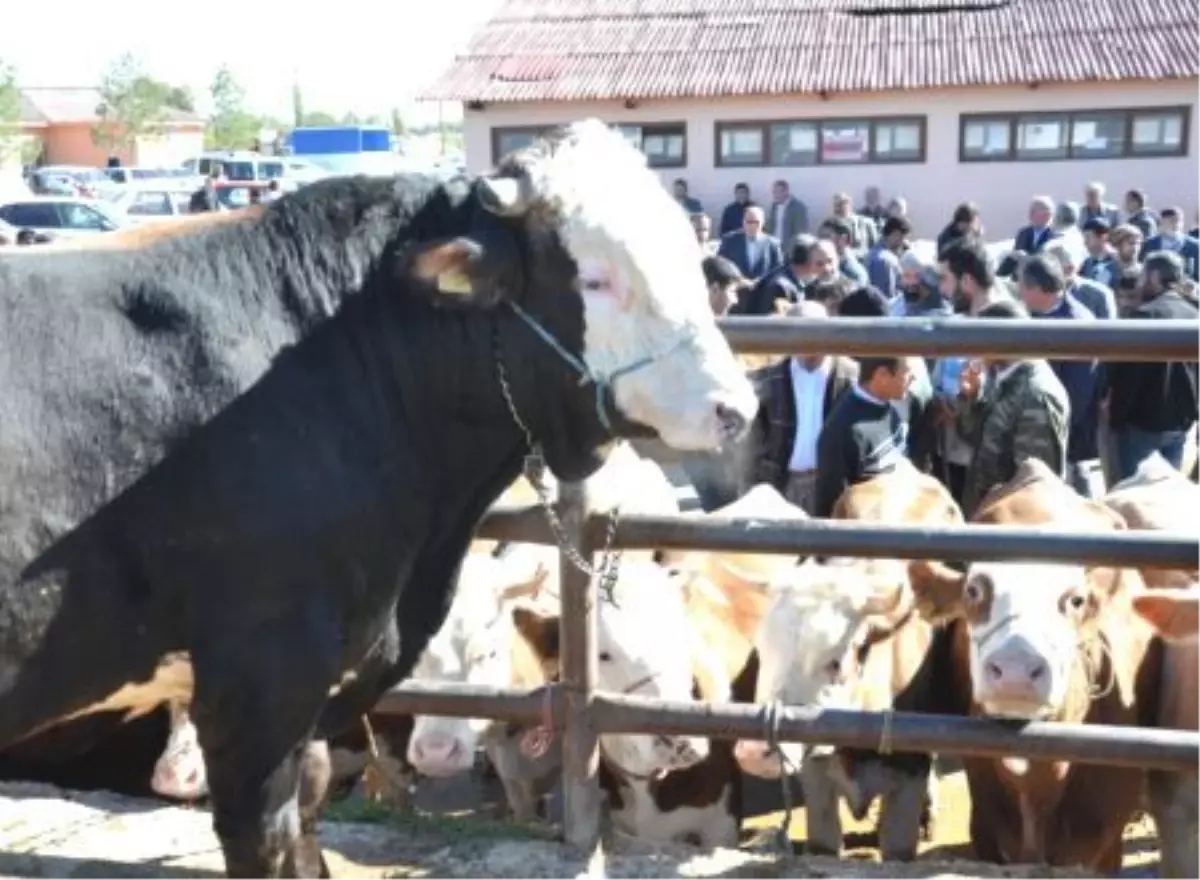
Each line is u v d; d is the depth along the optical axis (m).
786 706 4.20
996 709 4.06
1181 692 4.93
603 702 4.23
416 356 3.34
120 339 3.07
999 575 4.26
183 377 3.09
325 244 3.31
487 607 5.01
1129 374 8.34
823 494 6.69
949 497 6.22
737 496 7.91
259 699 3.18
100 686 3.13
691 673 5.14
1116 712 4.95
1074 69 24.39
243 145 81.25
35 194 32.19
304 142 38.62
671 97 25.75
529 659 5.30
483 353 3.34
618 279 3.21
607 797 5.47
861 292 7.61
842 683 5.00
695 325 3.24
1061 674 4.12
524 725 4.55
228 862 3.34
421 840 4.41
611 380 3.26
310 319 3.26
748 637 5.63
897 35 26.61
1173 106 24.12
